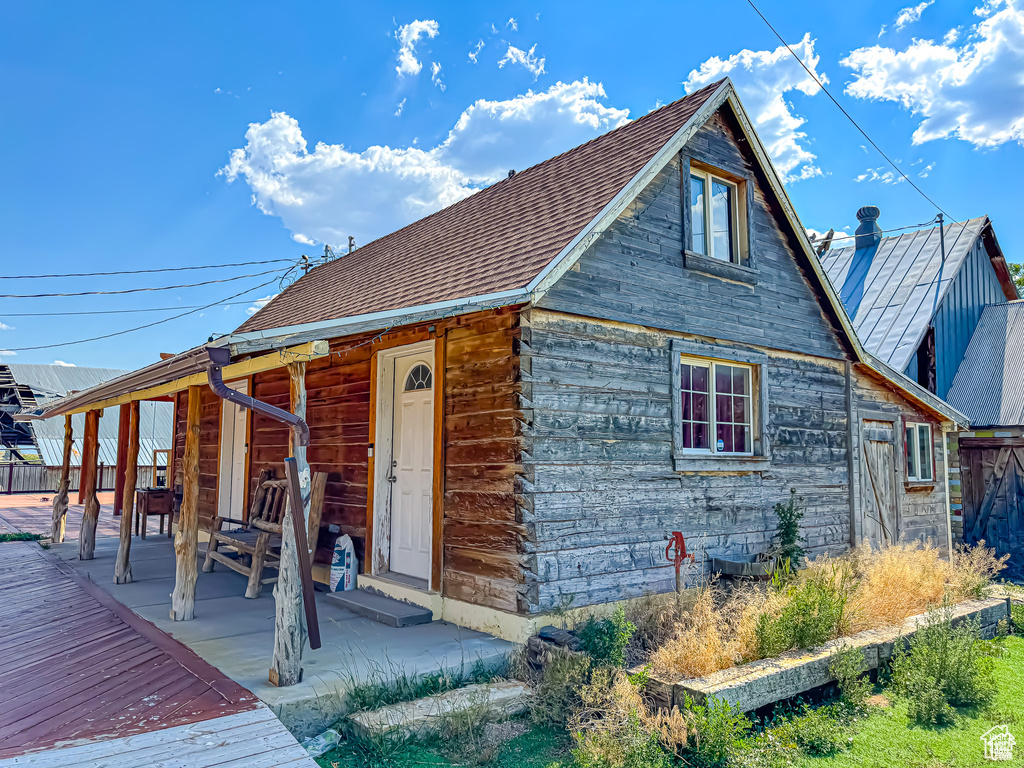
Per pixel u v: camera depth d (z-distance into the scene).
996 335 15.05
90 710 4.31
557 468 6.25
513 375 6.16
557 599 6.07
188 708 4.29
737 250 8.66
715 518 7.77
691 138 8.07
